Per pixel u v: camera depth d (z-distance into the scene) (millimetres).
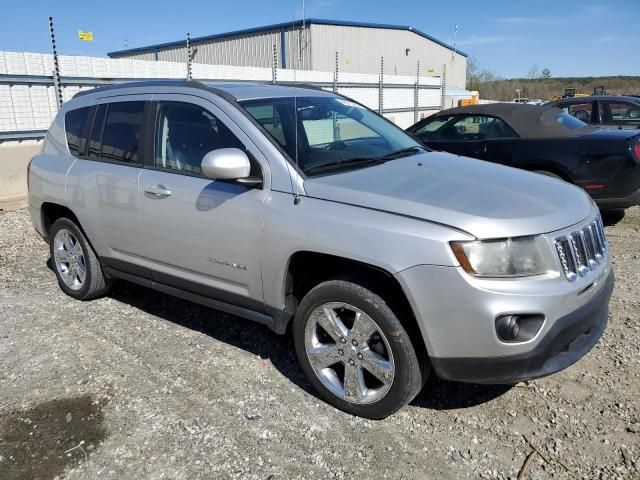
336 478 2627
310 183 3092
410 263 2668
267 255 3176
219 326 4254
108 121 4289
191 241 3582
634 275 5086
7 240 6930
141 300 4805
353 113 4242
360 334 2957
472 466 2680
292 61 31422
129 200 3926
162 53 37750
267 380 3479
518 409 3111
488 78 67188
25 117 10211
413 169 3412
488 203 2828
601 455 2715
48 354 3867
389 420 3051
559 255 2715
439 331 2672
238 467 2713
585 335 3000
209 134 3557
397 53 37906
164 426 3037
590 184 6348
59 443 2924
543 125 6730
